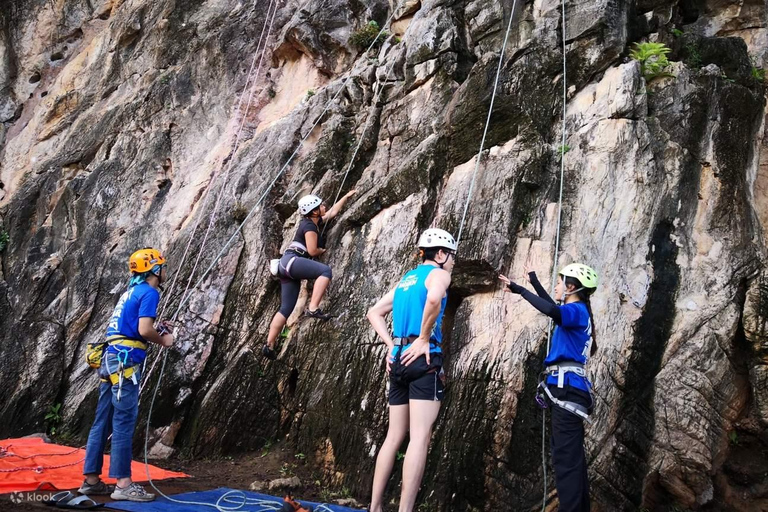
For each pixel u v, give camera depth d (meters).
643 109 6.16
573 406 4.18
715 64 6.85
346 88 8.21
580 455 4.14
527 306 5.54
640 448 5.14
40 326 7.94
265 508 4.60
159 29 10.68
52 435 7.14
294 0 10.18
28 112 12.05
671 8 7.14
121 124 9.84
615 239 5.73
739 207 5.93
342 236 6.95
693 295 5.57
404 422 4.27
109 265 8.31
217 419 6.55
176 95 9.73
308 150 8.04
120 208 8.95
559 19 6.80
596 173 5.99
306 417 6.20
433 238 4.46
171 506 4.52
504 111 6.43
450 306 6.04
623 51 6.57
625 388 5.25
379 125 7.67
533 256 5.77
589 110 6.34
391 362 4.32
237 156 8.55
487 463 5.13
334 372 6.18
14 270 8.98
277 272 6.62
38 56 12.51
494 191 6.08
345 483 5.66
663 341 5.45
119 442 4.64
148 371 6.89
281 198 7.64
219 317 7.24
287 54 9.59
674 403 5.24
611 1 6.59
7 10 12.69
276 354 6.78
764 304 5.40
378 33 8.88
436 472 5.23
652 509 5.24
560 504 4.07
